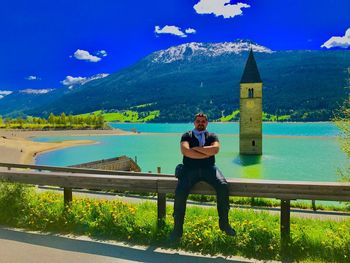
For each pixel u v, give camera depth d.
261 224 6.31
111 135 176.25
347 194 5.52
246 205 11.60
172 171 60.59
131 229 6.34
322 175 59.38
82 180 7.06
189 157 5.90
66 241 6.13
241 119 89.25
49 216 7.04
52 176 7.34
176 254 5.53
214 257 5.41
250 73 89.75
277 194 5.80
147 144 122.00
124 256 5.43
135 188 6.60
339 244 5.50
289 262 5.22
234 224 6.27
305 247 5.50
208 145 6.02
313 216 9.69
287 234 5.80
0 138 120.62
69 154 88.19
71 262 5.18
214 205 10.91
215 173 5.89
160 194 6.54
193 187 6.16
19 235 6.47
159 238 6.04
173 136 170.50
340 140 12.55
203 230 6.09
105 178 6.82
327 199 5.60
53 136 164.12
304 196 5.68
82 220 6.84
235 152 95.12
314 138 147.00
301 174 61.03
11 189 7.66
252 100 88.69
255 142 88.56
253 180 6.15
